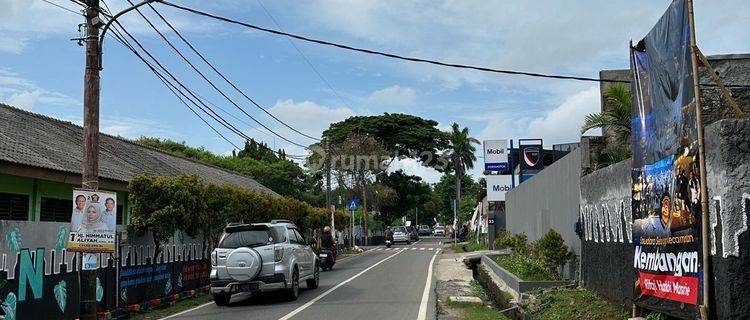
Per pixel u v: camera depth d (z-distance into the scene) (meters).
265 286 14.44
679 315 7.92
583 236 13.93
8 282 9.91
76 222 10.42
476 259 25.58
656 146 8.80
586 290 13.25
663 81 8.45
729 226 6.73
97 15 11.17
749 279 6.63
